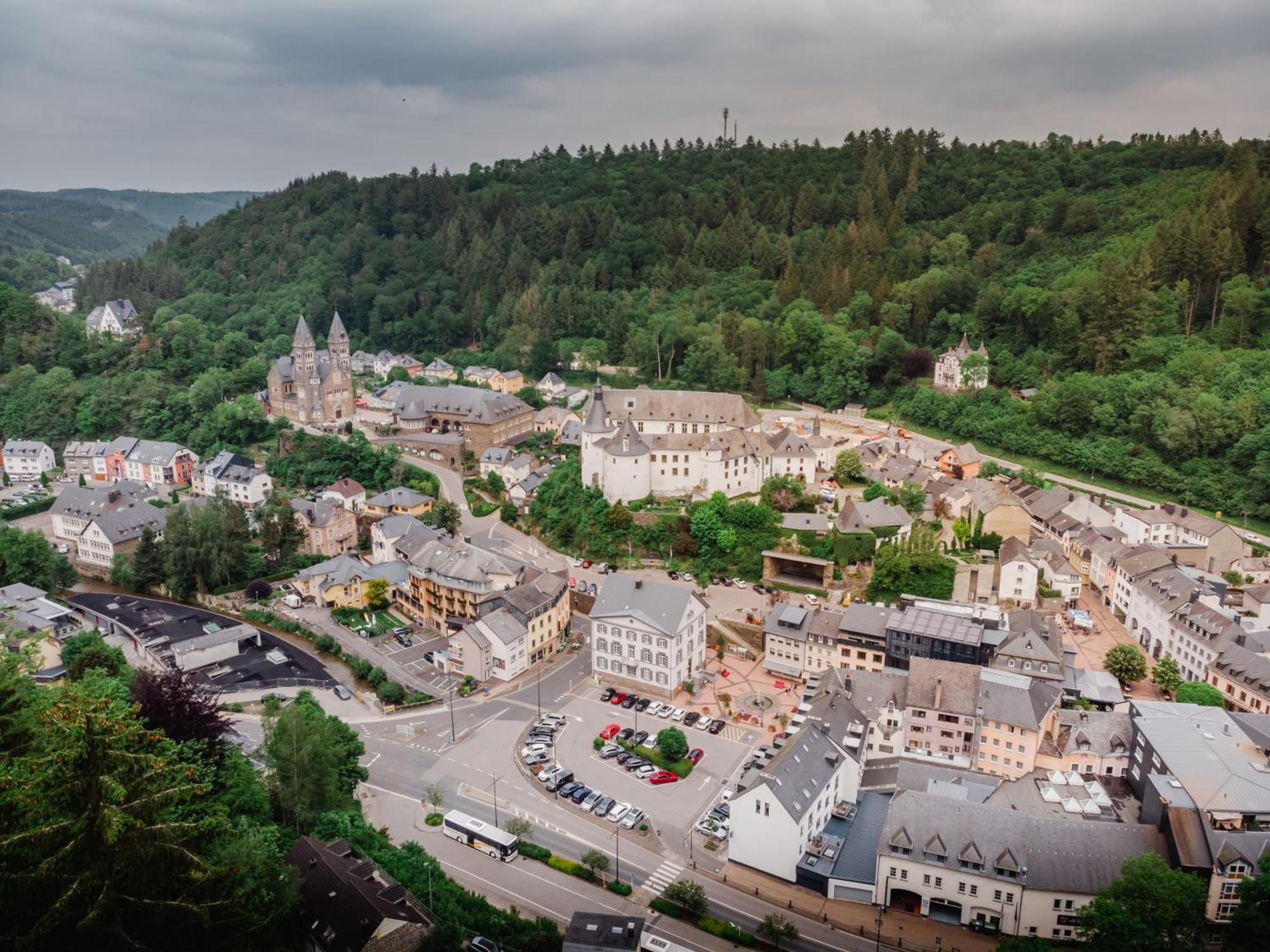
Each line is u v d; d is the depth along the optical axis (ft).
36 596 634.43
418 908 321.32
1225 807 360.07
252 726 513.86
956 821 375.25
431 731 514.27
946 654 510.17
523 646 577.84
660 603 553.64
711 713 528.22
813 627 553.64
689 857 413.18
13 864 196.03
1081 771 440.45
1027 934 358.84
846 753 432.66
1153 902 311.06
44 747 238.07
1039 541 647.15
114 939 200.95
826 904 384.47
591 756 488.44
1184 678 530.68
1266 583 590.96
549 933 343.26
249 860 280.31
